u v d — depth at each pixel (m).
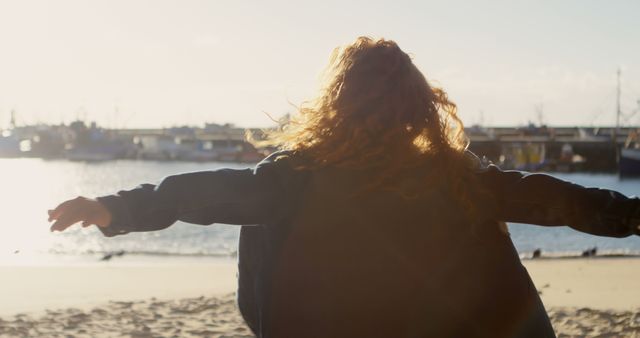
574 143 127.88
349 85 2.23
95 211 1.95
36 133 196.75
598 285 12.93
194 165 156.62
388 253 2.14
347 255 2.14
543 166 125.25
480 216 2.18
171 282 13.05
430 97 2.25
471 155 2.31
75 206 1.94
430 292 2.12
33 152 192.50
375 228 2.16
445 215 2.18
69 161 174.12
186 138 176.00
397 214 2.17
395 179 2.18
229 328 8.15
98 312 9.18
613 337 7.71
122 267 15.42
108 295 11.16
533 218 2.17
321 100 2.28
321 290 2.13
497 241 2.20
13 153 192.25
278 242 2.19
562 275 14.62
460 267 2.14
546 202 2.14
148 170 134.62
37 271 14.53
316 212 2.18
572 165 124.75
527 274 2.24
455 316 2.12
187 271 14.84
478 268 2.15
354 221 2.16
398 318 2.11
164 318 8.81
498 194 2.17
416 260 2.14
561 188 2.13
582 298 11.09
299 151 2.23
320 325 2.12
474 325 2.12
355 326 2.11
